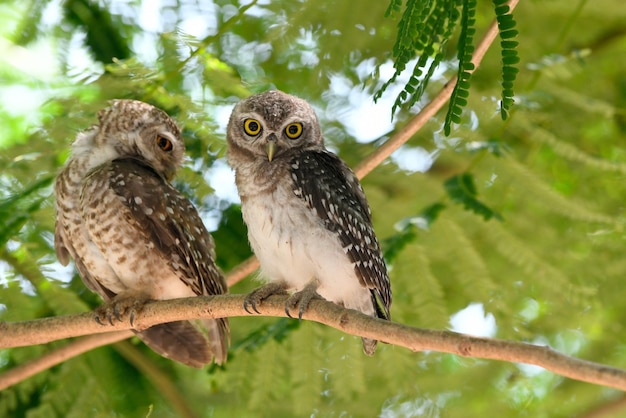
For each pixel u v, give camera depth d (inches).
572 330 544.7
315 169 405.1
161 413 531.8
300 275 397.4
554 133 532.1
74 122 425.1
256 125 417.1
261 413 439.2
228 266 517.3
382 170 494.3
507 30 262.2
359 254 401.1
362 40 515.8
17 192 431.8
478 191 465.4
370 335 319.6
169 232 406.6
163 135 436.8
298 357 438.6
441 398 531.8
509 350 276.2
